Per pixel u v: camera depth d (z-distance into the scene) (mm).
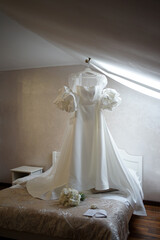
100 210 2266
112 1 630
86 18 935
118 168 2955
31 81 4715
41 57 4051
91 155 2971
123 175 2914
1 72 4969
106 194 2885
